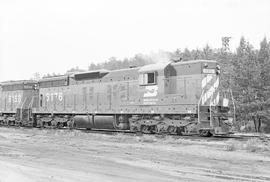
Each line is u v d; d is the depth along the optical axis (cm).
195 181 923
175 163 1196
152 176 986
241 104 3444
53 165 1180
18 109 3497
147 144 1755
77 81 2908
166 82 2228
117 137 2097
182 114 2158
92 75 2758
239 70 3575
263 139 1895
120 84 2525
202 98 2064
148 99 2320
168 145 1697
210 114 2025
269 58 3634
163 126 2228
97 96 2703
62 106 3025
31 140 2034
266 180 936
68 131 2552
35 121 3350
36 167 1148
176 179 947
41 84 3322
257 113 3397
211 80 2122
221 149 1527
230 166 1138
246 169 1087
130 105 2439
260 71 3500
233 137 2020
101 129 2764
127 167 1127
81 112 2820
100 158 1320
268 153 1404
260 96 3512
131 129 2453
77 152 1496
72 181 934
